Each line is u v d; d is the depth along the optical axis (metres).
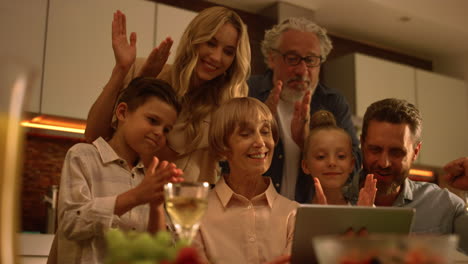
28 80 0.61
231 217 1.20
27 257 2.29
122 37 1.34
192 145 1.44
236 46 1.52
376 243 0.53
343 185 1.58
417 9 3.60
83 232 1.01
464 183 1.29
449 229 1.44
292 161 1.75
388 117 1.37
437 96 4.07
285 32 1.89
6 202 0.58
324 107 1.95
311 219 0.79
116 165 1.18
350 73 3.65
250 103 1.25
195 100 1.51
